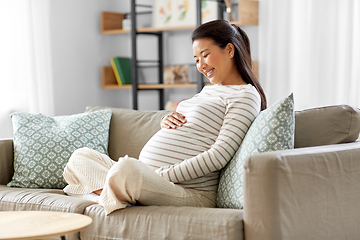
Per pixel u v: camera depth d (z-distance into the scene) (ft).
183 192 5.39
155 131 7.52
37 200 5.90
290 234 4.29
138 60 14.33
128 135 7.74
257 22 12.44
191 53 14.07
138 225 4.87
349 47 10.80
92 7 14.43
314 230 4.54
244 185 4.34
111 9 15.14
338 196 4.81
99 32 14.70
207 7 12.55
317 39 11.27
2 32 11.10
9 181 7.55
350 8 10.78
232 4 12.22
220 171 5.78
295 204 4.35
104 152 7.68
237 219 4.33
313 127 5.74
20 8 11.48
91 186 6.07
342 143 5.56
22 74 11.54
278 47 12.05
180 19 13.56
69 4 13.58
